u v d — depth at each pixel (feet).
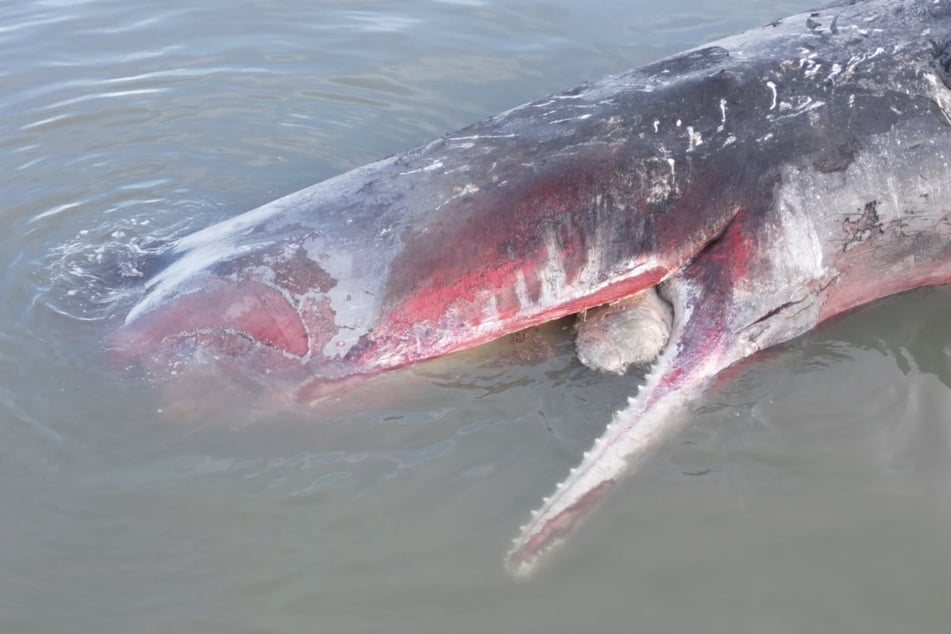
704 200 14.92
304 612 11.95
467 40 27.32
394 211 15.26
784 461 13.66
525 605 11.96
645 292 15.69
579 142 15.29
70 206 20.67
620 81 16.43
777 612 11.78
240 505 13.33
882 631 11.52
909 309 16.10
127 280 17.12
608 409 14.73
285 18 28.73
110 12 29.22
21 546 12.75
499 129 16.03
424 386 15.19
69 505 13.33
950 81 15.24
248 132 23.62
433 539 12.84
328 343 14.92
